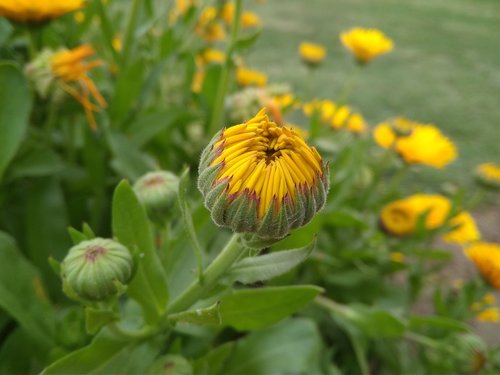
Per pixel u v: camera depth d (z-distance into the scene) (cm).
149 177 11
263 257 9
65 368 10
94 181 15
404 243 19
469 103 51
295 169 7
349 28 72
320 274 18
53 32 16
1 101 12
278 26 68
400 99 50
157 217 11
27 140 15
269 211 7
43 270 14
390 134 20
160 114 16
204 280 9
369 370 19
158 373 11
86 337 12
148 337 11
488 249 18
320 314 18
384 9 89
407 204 18
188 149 18
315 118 19
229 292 10
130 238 10
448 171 37
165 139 17
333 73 53
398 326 15
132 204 10
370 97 49
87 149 15
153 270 10
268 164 7
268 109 17
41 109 16
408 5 95
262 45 58
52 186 14
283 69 52
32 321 12
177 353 12
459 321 18
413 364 19
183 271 12
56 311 14
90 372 10
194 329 12
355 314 16
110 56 19
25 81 12
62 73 13
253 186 7
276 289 10
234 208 7
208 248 15
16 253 12
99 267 9
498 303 25
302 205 7
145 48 20
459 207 20
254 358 13
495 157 41
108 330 10
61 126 18
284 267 9
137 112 16
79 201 16
